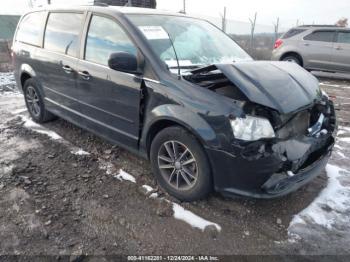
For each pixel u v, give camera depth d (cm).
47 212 295
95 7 386
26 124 514
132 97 326
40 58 456
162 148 319
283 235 274
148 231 276
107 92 353
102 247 257
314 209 308
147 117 317
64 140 450
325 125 332
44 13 472
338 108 664
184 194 309
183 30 377
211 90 282
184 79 296
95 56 370
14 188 331
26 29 509
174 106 291
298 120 295
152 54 314
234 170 266
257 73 290
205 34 400
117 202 313
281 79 294
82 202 312
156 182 347
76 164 384
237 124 257
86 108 394
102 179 353
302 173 283
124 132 352
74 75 395
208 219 292
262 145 257
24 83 518
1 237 263
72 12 414
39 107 502
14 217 288
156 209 304
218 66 285
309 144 290
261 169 258
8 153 410
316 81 343
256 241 267
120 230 276
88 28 383
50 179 351
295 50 1077
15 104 638
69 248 254
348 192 338
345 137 499
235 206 310
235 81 268
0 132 481
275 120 267
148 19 360
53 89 448
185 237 270
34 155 405
